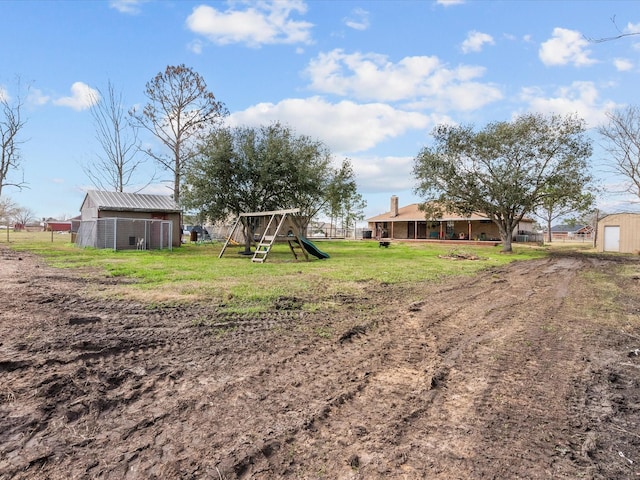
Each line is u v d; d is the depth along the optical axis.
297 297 7.30
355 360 4.08
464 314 6.50
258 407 2.94
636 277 12.06
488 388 3.44
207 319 5.46
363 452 2.37
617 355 4.46
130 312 5.71
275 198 18.77
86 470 2.11
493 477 2.15
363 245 30.81
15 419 2.62
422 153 26.47
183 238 38.91
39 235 42.75
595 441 2.58
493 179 24.41
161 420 2.70
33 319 5.10
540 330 5.53
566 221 34.25
